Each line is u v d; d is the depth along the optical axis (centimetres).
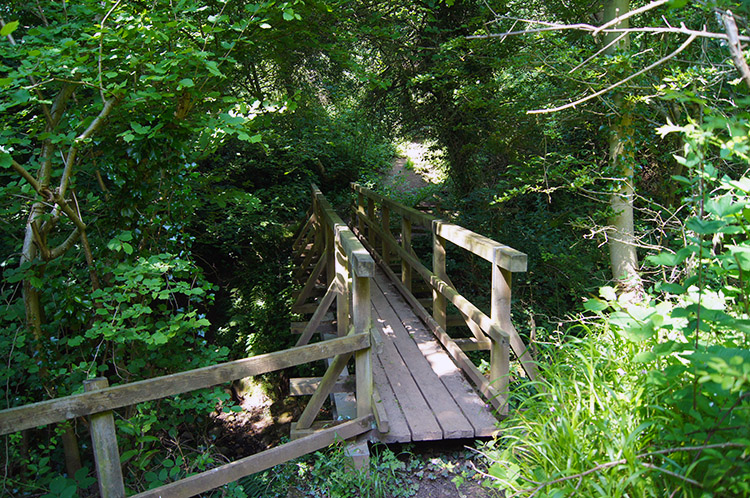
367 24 519
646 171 562
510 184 680
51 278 332
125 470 329
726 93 406
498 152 664
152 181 348
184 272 352
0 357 332
